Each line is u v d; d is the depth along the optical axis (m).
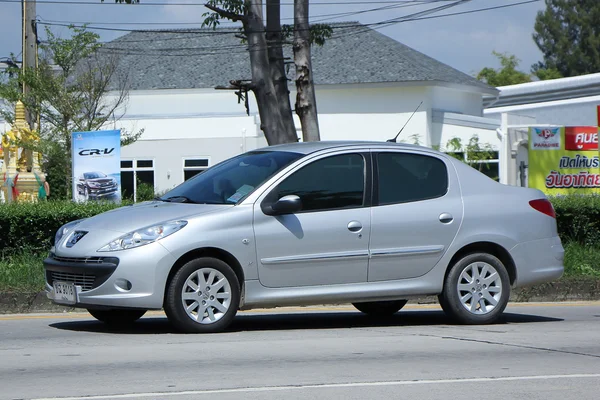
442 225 23.25
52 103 79.69
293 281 21.92
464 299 23.62
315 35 48.59
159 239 20.84
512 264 24.06
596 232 38.22
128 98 97.06
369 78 102.75
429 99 102.00
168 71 110.25
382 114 103.00
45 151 76.50
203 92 108.50
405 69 103.12
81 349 19.44
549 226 24.64
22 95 79.12
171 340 20.64
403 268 22.89
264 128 46.38
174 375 16.50
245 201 21.72
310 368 17.30
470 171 24.16
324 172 22.56
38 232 33.00
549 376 16.75
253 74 46.19
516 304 30.73
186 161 95.38
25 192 61.75
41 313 27.48
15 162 63.25
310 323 24.59
